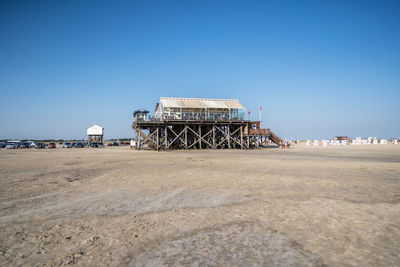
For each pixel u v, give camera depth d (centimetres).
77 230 514
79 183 1056
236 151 3888
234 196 809
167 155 2869
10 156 2783
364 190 892
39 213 635
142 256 396
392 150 4025
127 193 863
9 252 412
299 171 1410
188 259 385
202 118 4494
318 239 460
